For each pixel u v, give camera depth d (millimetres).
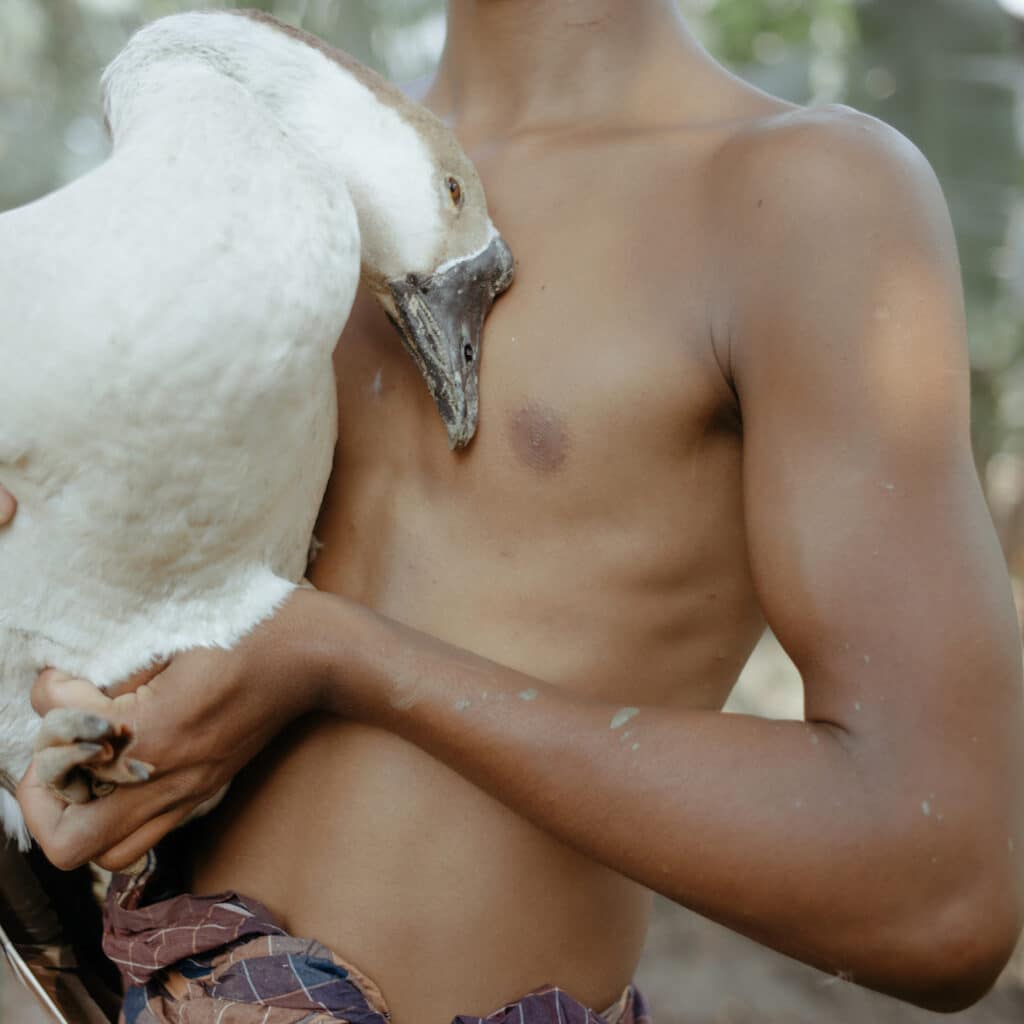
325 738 1424
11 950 1477
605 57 1595
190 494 1231
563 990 1378
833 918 1111
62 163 6125
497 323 1447
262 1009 1290
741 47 8305
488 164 1604
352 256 1300
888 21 4668
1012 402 6602
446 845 1364
